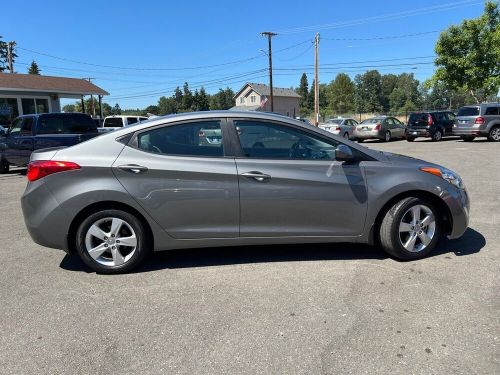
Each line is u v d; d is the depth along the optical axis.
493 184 8.96
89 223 4.39
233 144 4.49
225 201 4.42
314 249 5.12
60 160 4.36
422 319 3.45
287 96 82.94
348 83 103.25
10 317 3.63
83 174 4.34
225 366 2.91
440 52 26.23
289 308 3.68
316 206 4.50
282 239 4.55
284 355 3.02
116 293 4.06
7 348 3.18
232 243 4.54
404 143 22.95
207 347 3.13
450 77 26.20
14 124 12.73
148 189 4.36
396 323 3.40
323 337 3.23
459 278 4.20
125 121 23.92
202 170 4.38
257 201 4.44
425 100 115.56
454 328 3.30
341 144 4.54
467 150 16.62
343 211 4.54
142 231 4.46
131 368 2.92
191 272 4.52
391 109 121.75
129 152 4.43
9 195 9.37
